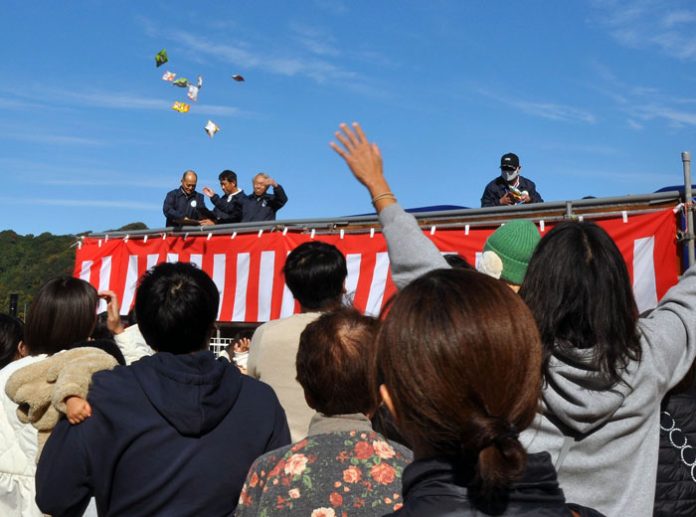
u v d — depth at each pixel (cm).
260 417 249
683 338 201
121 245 798
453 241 571
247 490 199
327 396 205
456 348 119
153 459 234
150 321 248
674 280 484
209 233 723
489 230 558
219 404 240
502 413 119
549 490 122
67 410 240
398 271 217
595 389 185
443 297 125
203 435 238
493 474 113
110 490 237
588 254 191
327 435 199
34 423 282
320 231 650
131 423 235
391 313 129
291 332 325
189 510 232
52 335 323
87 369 257
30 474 342
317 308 335
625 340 187
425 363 120
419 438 125
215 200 954
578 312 188
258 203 944
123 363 314
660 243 489
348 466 192
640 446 190
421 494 120
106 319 404
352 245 628
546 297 191
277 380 322
